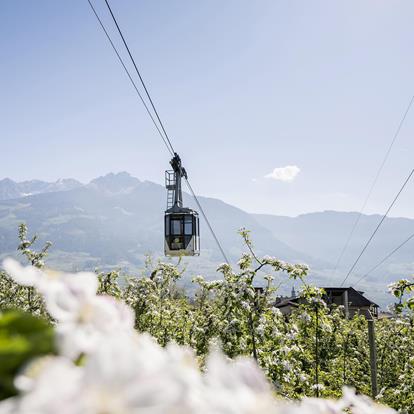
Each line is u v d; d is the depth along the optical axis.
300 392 8.16
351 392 0.97
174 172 21.70
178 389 0.51
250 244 8.74
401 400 9.37
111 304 0.75
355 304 55.62
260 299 8.67
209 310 12.32
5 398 0.57
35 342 0.61
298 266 8.59
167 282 13.06
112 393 0.50
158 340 11.03
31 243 11.16
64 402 0.48
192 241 20.89
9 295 10.28
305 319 9.24
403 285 7.00
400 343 14.08
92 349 0.63
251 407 0.62
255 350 8.23
